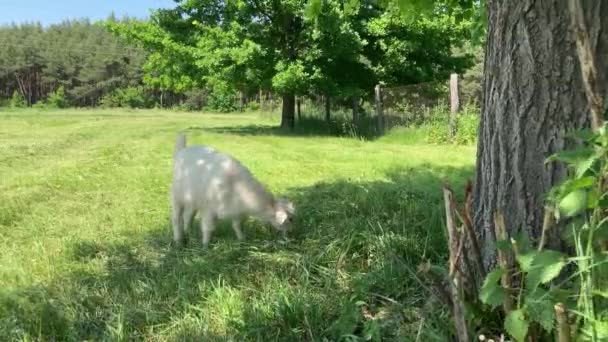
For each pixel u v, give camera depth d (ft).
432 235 15.11
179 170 17.63
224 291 12.39
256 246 16.46
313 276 13.60
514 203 10.57
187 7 71.67
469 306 9.02
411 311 11.23
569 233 8.22
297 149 46.57
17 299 12.19
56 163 38.29
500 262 8.43
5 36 326.44
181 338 10.83
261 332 10.98
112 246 16.84
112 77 291.58
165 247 17.15
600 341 6.88
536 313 7.51
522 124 10.33
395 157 38.06
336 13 60.18
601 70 9.53
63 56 298.35
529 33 10.05
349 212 19.21
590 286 7.22
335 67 68.18
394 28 66.95
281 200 17.57
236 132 70.59
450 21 66.54
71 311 11.89
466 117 49.90
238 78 64.80
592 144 7.56
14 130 73.67
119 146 51.49
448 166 31.53
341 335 10.61
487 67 11.18
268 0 63.72
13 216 20.94
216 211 16.78
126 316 11.65
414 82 72.33
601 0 9.45
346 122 68.85
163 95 264.31
